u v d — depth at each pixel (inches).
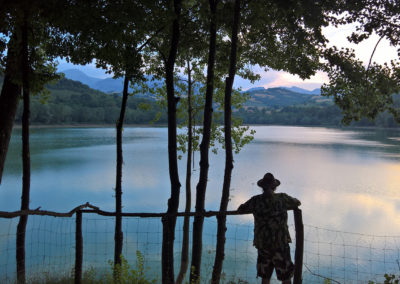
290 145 3216.0
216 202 936.9
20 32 278.1
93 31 268.5
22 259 309.4
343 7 297.4
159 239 607.8
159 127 7736.2
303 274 466.3
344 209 880.3
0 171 285.6
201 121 601.3
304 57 361.1
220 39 426.3
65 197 964.0
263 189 169.2
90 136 4338.1
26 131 306.3
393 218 799.7
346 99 343.3
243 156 2233.0
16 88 296.0
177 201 290.7
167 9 283.1
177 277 442.3
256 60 390.3
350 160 2052.2
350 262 517.7
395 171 1605.6
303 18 307.9
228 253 546.6
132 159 1942.7
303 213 834.8
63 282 238.5
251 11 314.0
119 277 213.0
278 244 160.6
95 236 605.6
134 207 865.5
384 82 319.0
